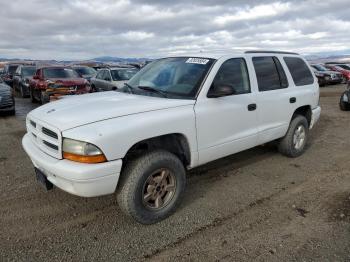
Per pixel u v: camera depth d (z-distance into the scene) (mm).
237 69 4211
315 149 6012
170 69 4195
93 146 2807
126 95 3891
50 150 3113
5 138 6957
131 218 3410
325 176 4656
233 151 4133
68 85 11672
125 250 2928
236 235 3141
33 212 3600
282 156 5516
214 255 2840
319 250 2881
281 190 4172
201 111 3607
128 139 2979
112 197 3951
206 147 3730
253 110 4305
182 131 3430
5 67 21719
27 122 3822
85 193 2891
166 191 3428
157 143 3486
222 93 3623
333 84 22062
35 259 2799
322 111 10703
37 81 12219
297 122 5215
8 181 4449
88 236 3145
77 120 2994
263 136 4566
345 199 3889
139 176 3113
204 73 3818
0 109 9586
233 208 3688
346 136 7098
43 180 3320
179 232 3207
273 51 5020
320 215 3510
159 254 2867
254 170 4867
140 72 4645
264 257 2797
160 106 3354
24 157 5523
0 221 3398
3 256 2830
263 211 3613
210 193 4074
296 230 3215
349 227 3254
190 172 4770
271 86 4719
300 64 5508
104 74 12703
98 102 3541
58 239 3092
